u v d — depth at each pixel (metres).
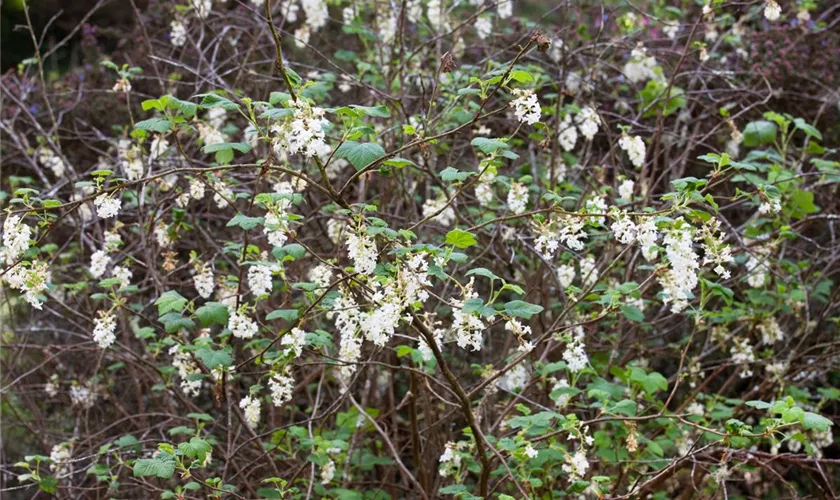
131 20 8.13
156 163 4.57
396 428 4.43
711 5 4.26
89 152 6.26
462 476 3.72
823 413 5.58
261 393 5.07
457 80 4.66
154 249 4.49
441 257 2.89
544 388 4.25
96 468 3.78
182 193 3.75
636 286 3.31
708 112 5.71
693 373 4.35
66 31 8.52
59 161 5.14
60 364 5.29
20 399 5.54
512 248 4.20
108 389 4.79
